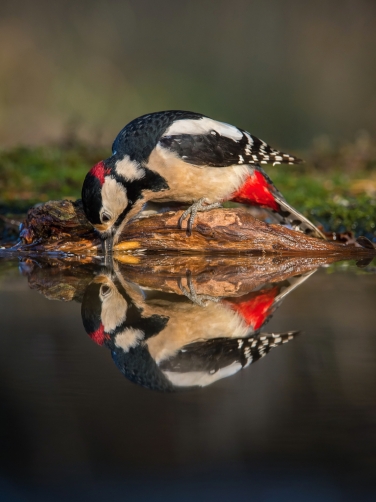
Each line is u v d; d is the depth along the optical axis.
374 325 7.27
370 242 11.54
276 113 31.78
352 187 16.98
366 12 33.00
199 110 31.48
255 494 4.32
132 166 10.45
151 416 5.16
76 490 4.40
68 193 15.45
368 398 5.45
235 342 6.72
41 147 20.48
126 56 32.69
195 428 4.99
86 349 6.53
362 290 8.82
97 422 5.11
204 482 4.50
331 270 10.23
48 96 29.55
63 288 8.98
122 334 6.94
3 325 7.24
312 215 13.50
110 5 33.72
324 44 33.22
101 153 20.06
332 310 7.82
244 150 10.98
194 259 11.06
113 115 29.73
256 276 9.83
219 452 4.73
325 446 4.81
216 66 33.25
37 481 4.58
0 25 31.69
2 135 25.05
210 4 34.16
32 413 5.19
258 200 11.69
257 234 11.24
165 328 7.16
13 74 29.75
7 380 5.79
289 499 4.27
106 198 10.34
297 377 5.89
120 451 4.75
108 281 9.43
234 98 32.41
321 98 32.31
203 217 11.15
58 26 32.50
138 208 10.84
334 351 6.50
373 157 20.98
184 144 10.53
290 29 33.66
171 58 33.28
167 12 34.25
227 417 5.13
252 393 5.62
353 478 4.46
